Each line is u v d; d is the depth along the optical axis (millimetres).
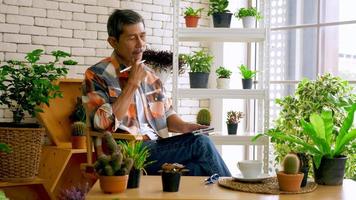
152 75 2742
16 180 3033
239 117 3461
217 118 4258
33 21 3566
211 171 2223
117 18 2529
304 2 3850
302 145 2102
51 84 3041
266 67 3316
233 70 4289
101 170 1689
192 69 3365
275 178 1973
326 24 3689
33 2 3561
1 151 2992
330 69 3676
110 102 2445
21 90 3027
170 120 2725
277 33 4055
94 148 2455
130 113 2525
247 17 3361
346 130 1984
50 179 3283
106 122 2332
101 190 1714
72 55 3723
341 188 1876
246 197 1647
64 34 3686
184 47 4188
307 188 1810
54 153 3365
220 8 3350
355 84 3488
